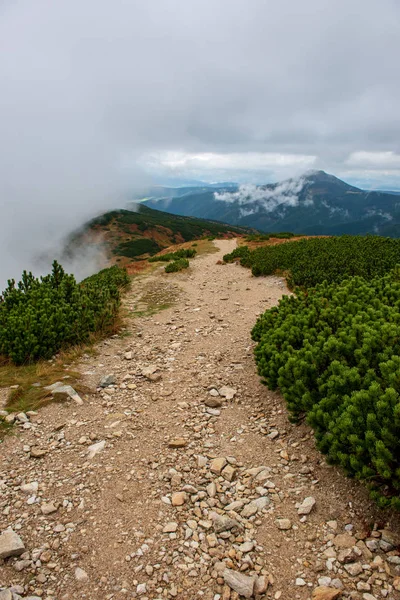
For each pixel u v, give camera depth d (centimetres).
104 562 383
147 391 793
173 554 390
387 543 377
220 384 814
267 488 486
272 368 689
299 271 1898
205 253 3859
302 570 363
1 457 564
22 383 803
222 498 474
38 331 963
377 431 420
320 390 541
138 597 345
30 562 382
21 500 475
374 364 578
